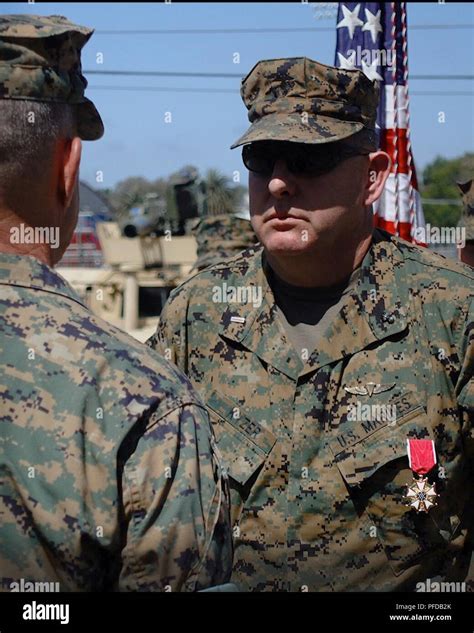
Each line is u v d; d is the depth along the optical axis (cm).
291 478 300
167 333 328
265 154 301
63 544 173
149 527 177
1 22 187
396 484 295
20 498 174
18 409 178
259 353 312
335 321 308
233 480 303
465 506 306
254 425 307
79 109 202
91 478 176
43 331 183
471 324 301
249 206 310
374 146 315
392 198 478
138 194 1282
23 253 191
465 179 461
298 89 309
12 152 186
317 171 299
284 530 300
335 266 310
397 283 313
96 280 1352
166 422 182
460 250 449
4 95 184
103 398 180
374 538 296
